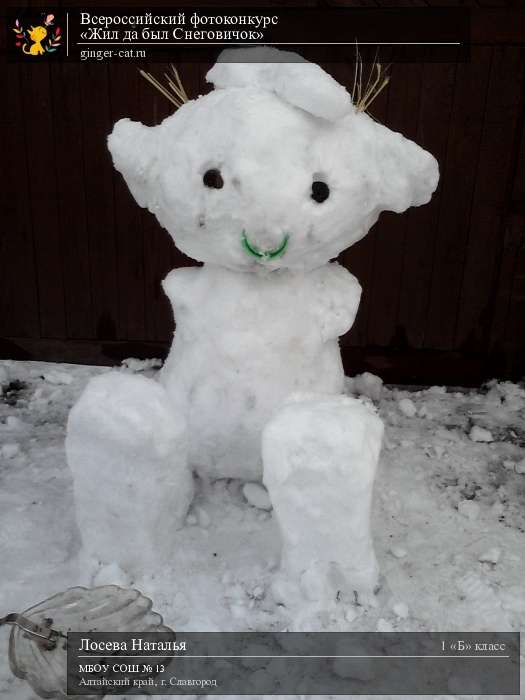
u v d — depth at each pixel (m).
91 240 1.89
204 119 1.10
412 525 1.37
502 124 1.68
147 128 1.22
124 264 1.91
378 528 1.35
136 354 2.02
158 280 1.92
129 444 1.08
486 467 1.58
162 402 1.13
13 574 1.21
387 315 1.91
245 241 1.10
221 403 1.23
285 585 1.15
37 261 1.92
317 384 1.27
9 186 1.84
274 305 1.21
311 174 1.07
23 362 2.02
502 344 1.91
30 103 1.75
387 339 1.93
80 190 1.83
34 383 1.92
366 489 1.07
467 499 1.45
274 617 1.15
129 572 1.20
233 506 1.34
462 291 1.86
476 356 1.93
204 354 1.23
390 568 1.26
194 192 1.10
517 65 1.62
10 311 1.98
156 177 1.17
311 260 1.17
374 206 1.16
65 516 1.36
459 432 1.72
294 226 1.08
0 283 1.95
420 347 1.94
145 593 1.17
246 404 1.22
